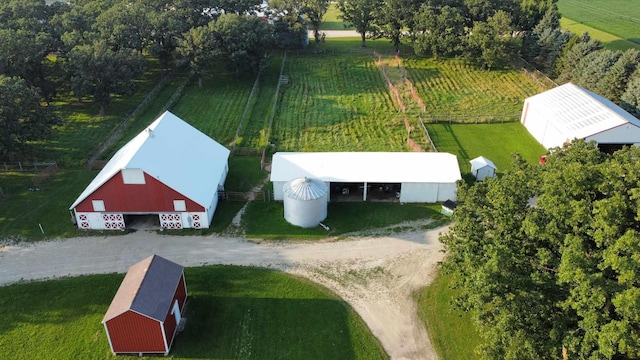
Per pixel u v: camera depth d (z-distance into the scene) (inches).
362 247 1851.6
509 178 1395.2
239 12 4160.9
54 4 3570.4
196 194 1904.5
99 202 1868.8
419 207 2095.2
